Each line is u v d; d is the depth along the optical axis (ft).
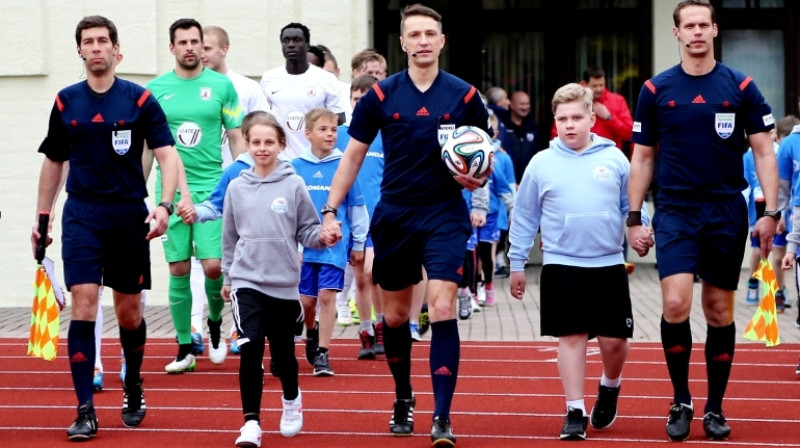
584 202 32.89
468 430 34.71
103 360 48.93
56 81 68.39
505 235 79.36
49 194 34.94
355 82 48.62
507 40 87.04
